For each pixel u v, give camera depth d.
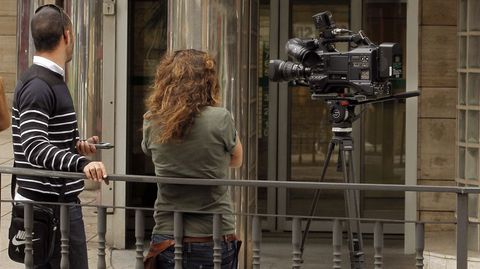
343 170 5.68
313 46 5.80
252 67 7.16
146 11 8.01
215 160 4.22
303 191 8.74
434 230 7.85
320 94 5.76
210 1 6.75
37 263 4.56
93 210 8.29
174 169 4.23
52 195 4.58
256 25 7.30
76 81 8.37
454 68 7.86
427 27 7.85
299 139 8.73
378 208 8.57
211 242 4.25
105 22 7.59
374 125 8.61
